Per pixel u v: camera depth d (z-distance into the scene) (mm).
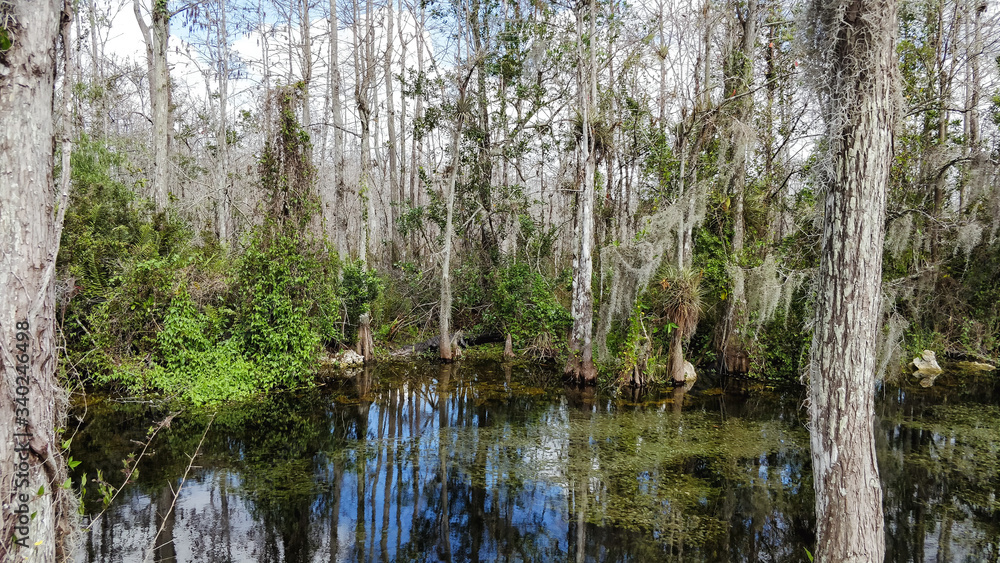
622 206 18000
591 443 8102
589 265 11602
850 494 3330
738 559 4992
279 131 11578
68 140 2732
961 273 13312
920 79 11836
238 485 6531
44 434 2586
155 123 13289
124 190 11836
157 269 10297
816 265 11156
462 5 17938
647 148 14531
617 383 11492
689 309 11211
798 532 5508
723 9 12602
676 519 5797
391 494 6352
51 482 2660
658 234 10914
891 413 9484
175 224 12617
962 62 13367
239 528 5488
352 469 7094
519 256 17219
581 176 13266
